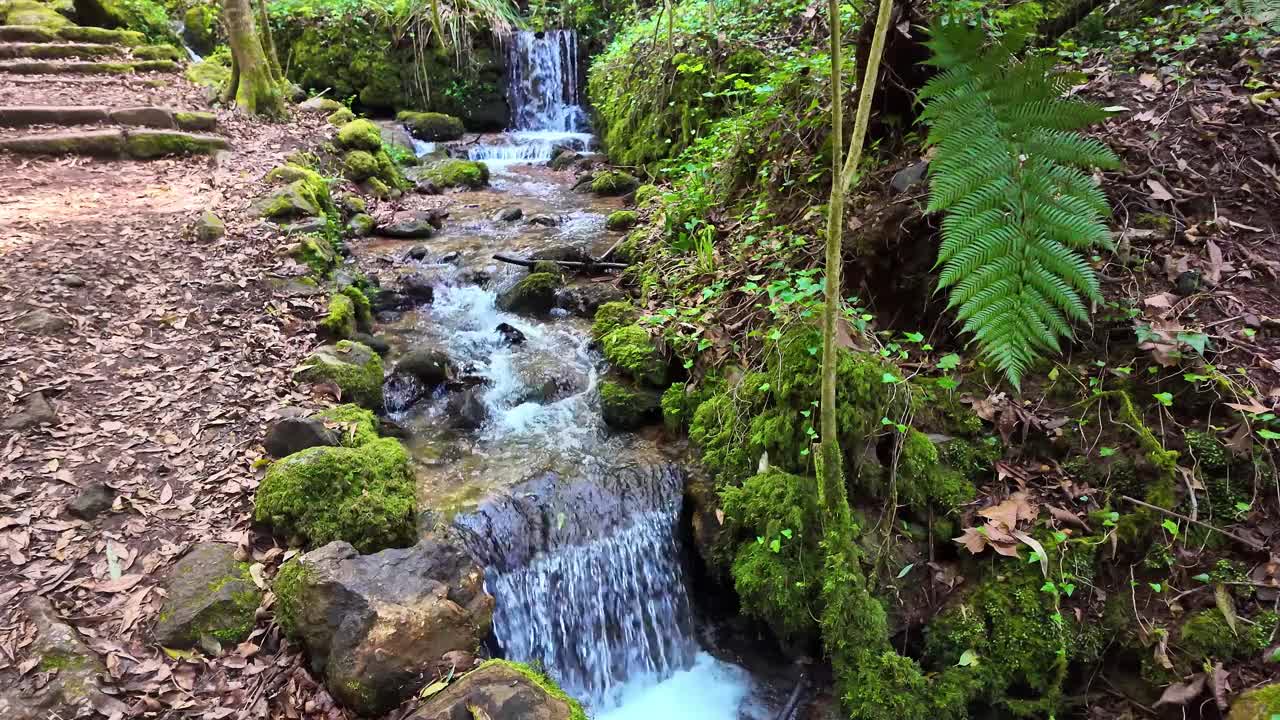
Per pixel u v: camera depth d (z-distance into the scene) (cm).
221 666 250
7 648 241
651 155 801
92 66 879
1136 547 274
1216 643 250
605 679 344
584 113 1182
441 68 1130
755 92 526
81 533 291
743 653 343
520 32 1161
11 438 332
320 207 642
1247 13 416
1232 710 232
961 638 280
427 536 314
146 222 553
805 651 320
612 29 1176
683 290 462
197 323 437
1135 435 289
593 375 451
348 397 396
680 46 765
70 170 653
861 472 307
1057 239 175
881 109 396
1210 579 261
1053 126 179
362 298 500
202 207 588
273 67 959
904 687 277
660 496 360
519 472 365
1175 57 412
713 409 364
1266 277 311
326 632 249
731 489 325
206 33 1109
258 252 521
